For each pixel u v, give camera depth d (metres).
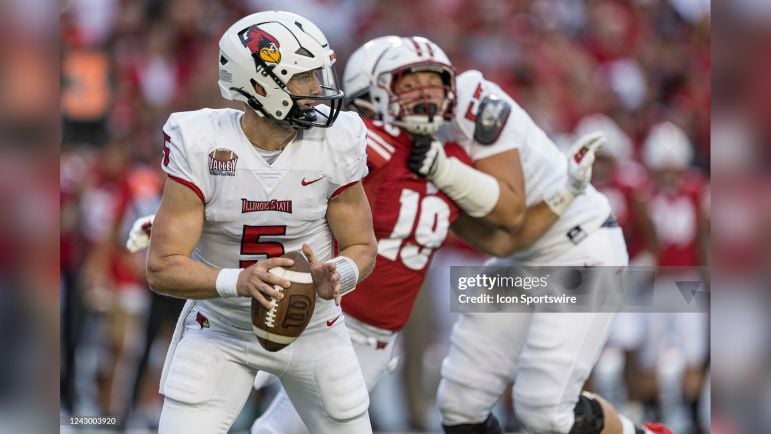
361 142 13.20
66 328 24.06
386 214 16.03
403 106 15.85
